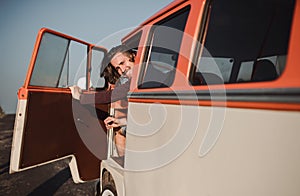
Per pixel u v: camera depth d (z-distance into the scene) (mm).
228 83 1219
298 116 792
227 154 1045
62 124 2924
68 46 3006
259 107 922
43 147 2656
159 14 2027
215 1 1456
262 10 1341
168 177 1471
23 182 4473
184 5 1651
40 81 2635
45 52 2596
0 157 6113
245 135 968
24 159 2430
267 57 1410
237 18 1454
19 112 2410
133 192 1960
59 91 2889
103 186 2762
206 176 1153
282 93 844
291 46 886
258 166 909
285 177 826
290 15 1220
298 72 824
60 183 4469
